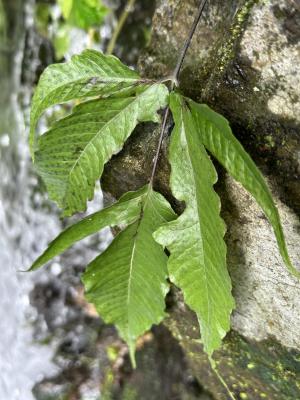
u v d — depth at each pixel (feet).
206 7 1.12
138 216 1.01
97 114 0.99
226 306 0.98
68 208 1.08
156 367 1.76
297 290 1.13
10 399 1.94
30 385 1.93
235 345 1.39
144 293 1.00
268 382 1.38
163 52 1.21
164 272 1.00
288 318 1.20
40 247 2.22
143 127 1.15
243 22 0.98
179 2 1.18
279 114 0.97
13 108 2.28
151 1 1.90
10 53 2.28
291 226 1.05
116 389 1.80
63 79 0.96
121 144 1.01
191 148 0.93
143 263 1.00
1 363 2.08
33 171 2.21
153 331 1.81
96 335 1.99
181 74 1.14
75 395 1.83
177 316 1.48
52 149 1.02
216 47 1.08
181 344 1.59
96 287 0.99
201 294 0.95
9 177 2.35
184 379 1.68
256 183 0.91
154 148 1.12
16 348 2.07
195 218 0.94
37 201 2.22
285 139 0.98
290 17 0.93
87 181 1.05
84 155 1.02
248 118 1.00
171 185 0.93
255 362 1.37
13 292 2.25
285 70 0.95
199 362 1.57
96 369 1.88
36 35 2.14
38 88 0.96
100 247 2.11
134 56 1.90
